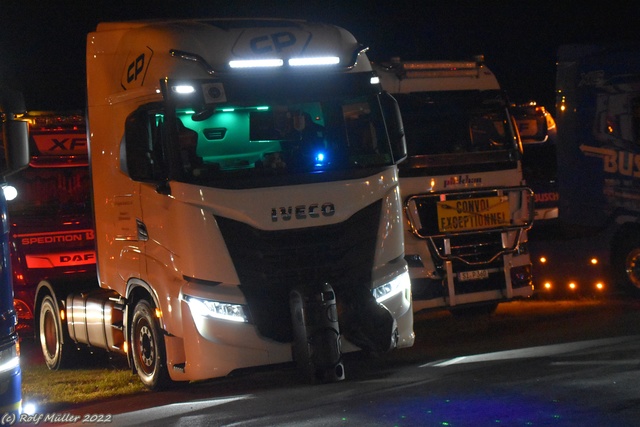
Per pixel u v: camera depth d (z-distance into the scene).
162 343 15.66
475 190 20.05
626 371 13.37
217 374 14.67
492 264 20.27
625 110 21.88
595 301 22.89
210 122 15.04
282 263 14.88
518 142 20.52
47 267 22.62
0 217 12.42
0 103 12.46
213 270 14.67
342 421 11.75
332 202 15.12
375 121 15.91
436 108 20.05
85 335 18.95
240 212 14.73
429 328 21.25
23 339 24.25
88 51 17.59
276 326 14.88
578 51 22.83
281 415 12.52
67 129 23.05
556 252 23.44
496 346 17.62
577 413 11.22
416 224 19.64
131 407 14.83
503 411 11.57
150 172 15.00
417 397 12.78
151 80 15.52
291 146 15.38
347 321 14.98
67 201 22.94
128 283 16.59
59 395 16.52
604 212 22.41
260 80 15.38
